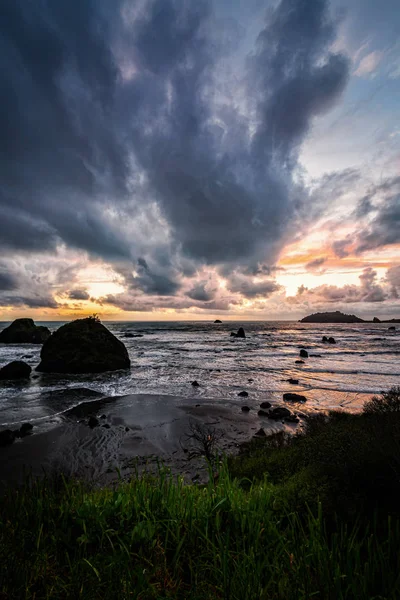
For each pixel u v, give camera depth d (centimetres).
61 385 1872
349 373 2378
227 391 1738
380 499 274
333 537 213
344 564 198
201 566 208
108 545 238
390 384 1945
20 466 793
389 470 284
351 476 305
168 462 801
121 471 753
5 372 2062
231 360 3148
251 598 180
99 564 210
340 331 10200
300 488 319
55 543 234
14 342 4753
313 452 504
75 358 2312
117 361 2462
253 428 1108
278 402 1499
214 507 252
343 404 1471
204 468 750
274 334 8369
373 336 7594
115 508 272
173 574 209
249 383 1970
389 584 179
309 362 3011
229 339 6412
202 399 1527
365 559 211
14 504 292
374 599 174
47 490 311
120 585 191
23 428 1070
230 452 870
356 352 3972
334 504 279
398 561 190
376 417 678
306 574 191
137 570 201
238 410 1338
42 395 1598
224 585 188
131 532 239
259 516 249
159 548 232
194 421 1176
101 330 2514
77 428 1090
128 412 1288
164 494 294
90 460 828
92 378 2111
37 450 898
